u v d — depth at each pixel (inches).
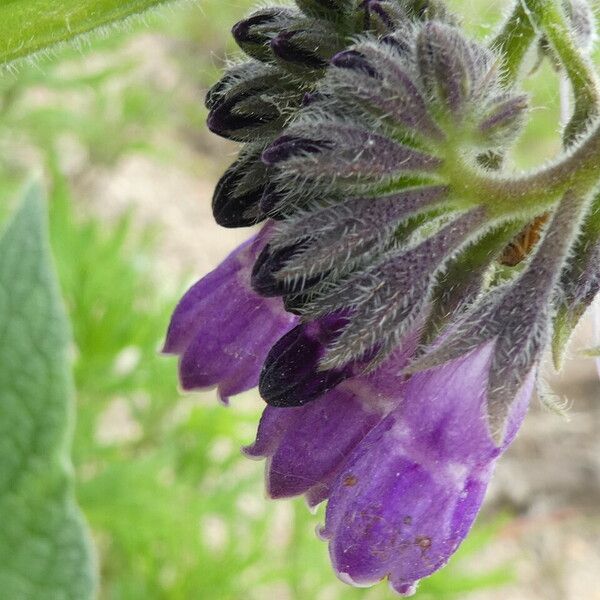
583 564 5.9
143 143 6.0
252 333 1.9
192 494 4.0
